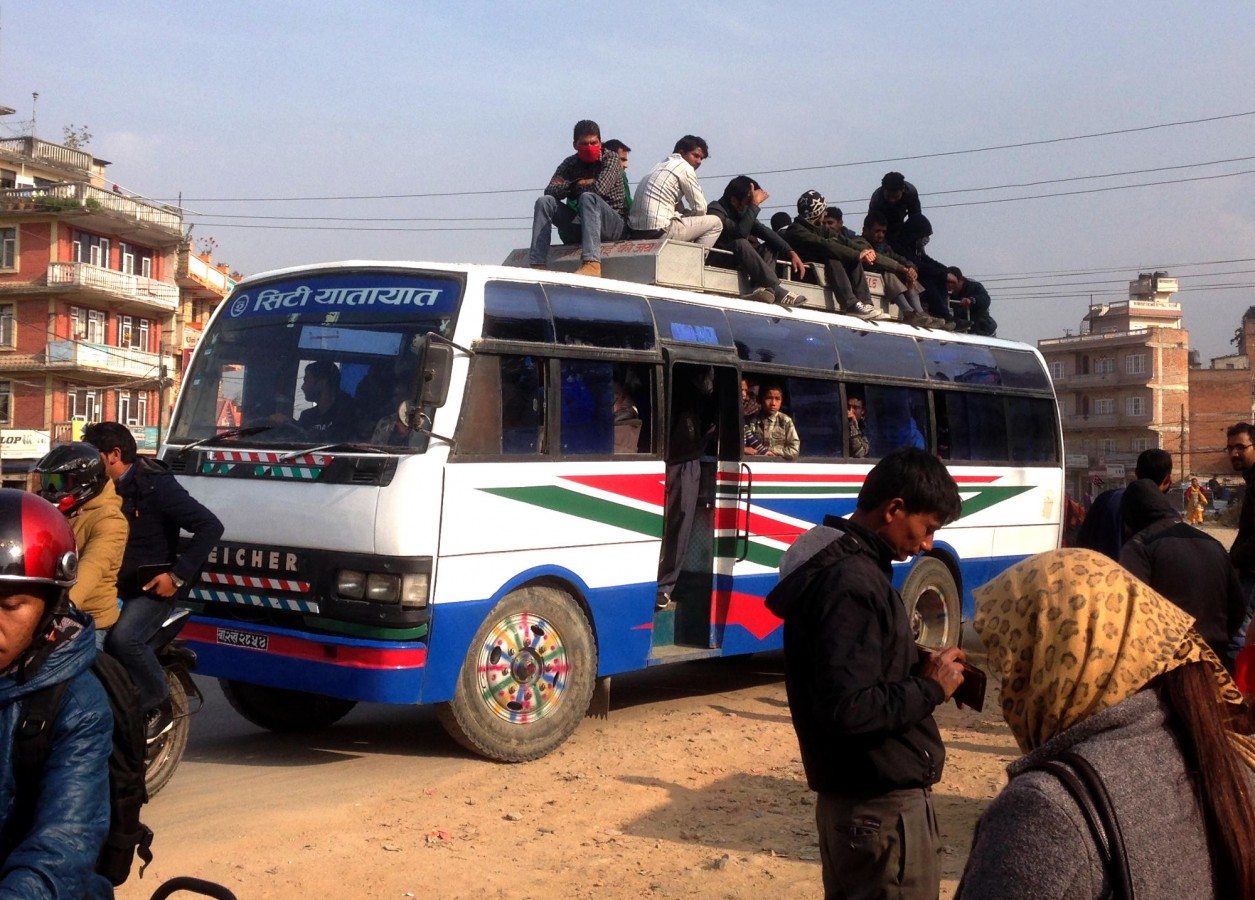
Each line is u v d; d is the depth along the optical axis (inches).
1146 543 280.5
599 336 353.4
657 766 317.1
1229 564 278.8
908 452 162.6
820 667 150.0
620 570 351.6
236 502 321.1
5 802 105.0
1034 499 542.0
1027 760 91.0
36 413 2011.6
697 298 395.9
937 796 295.1
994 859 85.7
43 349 1995.6
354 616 298.2
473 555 309.9
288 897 217.5
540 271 343.0
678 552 385.7
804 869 236.5
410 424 297.4
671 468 385.4
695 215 437.7
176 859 234.5
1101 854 84.0
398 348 318.0
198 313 2456.9
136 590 264.1
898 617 153.8
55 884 98.9
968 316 597.0
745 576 400.2
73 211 1988.2
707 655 386.6
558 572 332.5
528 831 259.1
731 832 261.3
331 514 304.7
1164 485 289.6
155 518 269.4
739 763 323.0
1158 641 91.0
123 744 121.9
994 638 95.9
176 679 277.9
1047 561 96.4
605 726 370.9
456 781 298.7
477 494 311.1
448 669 304.7
